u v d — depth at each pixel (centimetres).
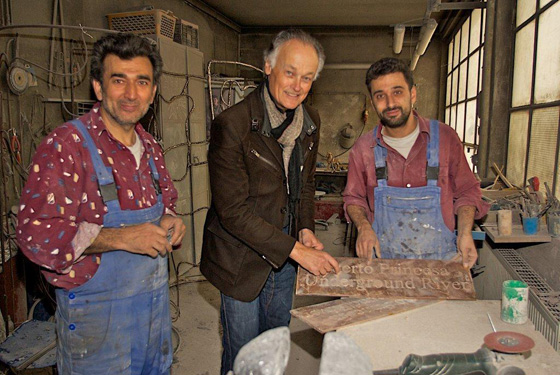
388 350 119
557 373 107
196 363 265
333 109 829
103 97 137
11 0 303
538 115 289
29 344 194
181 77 384
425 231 170
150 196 148
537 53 294
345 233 530
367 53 817
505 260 231
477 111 485
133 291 142
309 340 276
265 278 163
